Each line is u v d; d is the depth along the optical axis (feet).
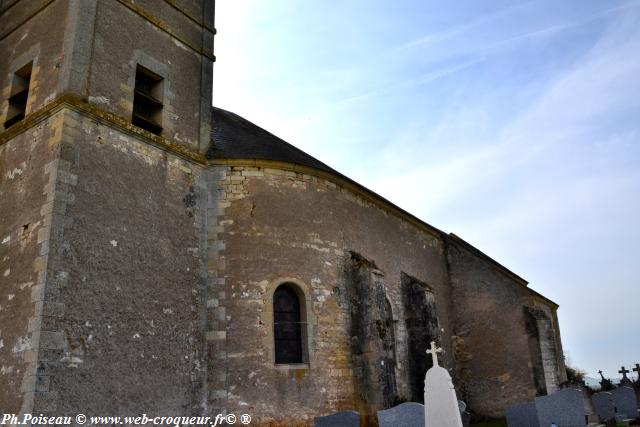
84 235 32.40
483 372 60.34
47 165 32.91
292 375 39.11
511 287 61.26
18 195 34.19
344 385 41.39
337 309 43.32
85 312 31.09
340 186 48.73
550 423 38.68
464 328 63.00
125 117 37.81
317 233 44.39
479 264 64.44
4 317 31.01
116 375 31.73
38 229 31.42
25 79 41.22
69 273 30.91
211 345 38.19
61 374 28.96
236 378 37.63
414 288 54.60
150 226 36.86
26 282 30.63
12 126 37.04
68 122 33.63
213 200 42.04
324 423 34.99
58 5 38.88
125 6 40.37
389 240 55.16
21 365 28.73
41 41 38.96
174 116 42.16
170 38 43.91
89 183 33.65
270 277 40.86
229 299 39.45
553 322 71.20
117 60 38.52
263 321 39.50
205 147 44.21
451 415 26.66
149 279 35.58
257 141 51.16
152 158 38.65
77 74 35.45
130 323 33.47
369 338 42.34
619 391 46.55
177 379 35.40
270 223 42.29
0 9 44.75
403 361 51.52
